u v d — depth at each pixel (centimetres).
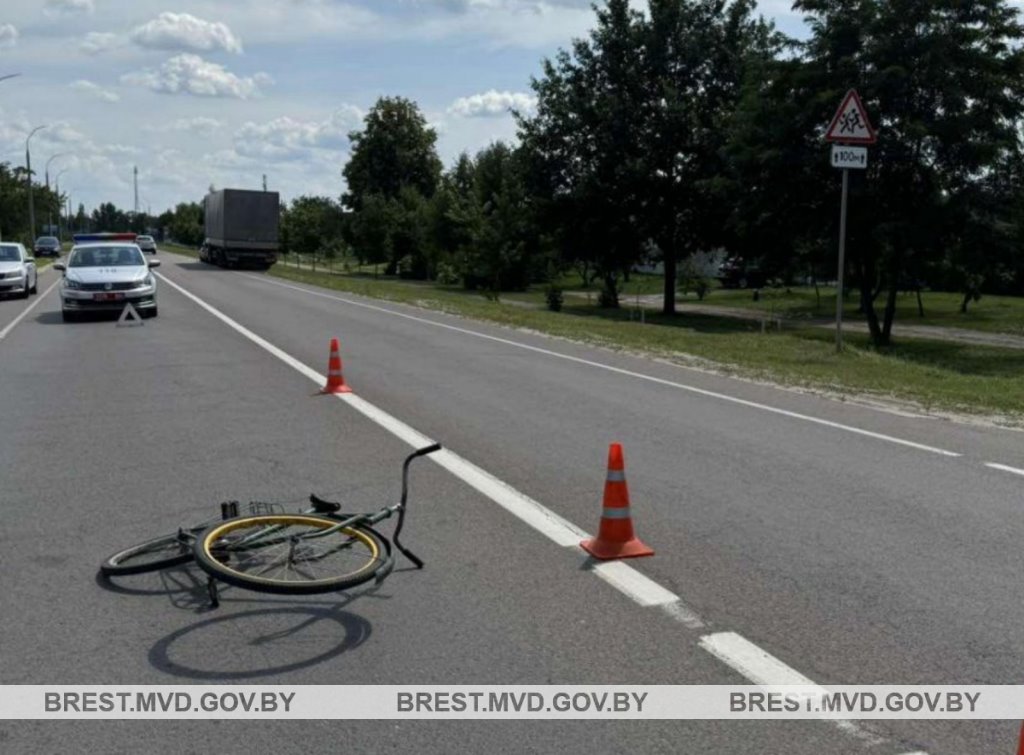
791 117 2883
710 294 5812
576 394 1284
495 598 547
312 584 517
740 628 504
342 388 1295
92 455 921
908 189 2842
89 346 1852
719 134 4044
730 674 453
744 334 2280
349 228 8438
